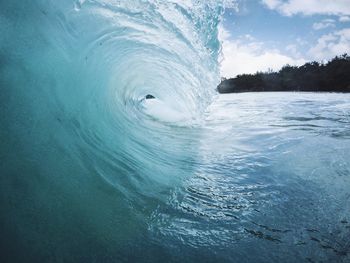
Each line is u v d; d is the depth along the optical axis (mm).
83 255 2141
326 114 8633
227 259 2180
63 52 3980
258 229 2551
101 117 4516
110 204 2775
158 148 4742
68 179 2818
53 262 2031
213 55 6707
